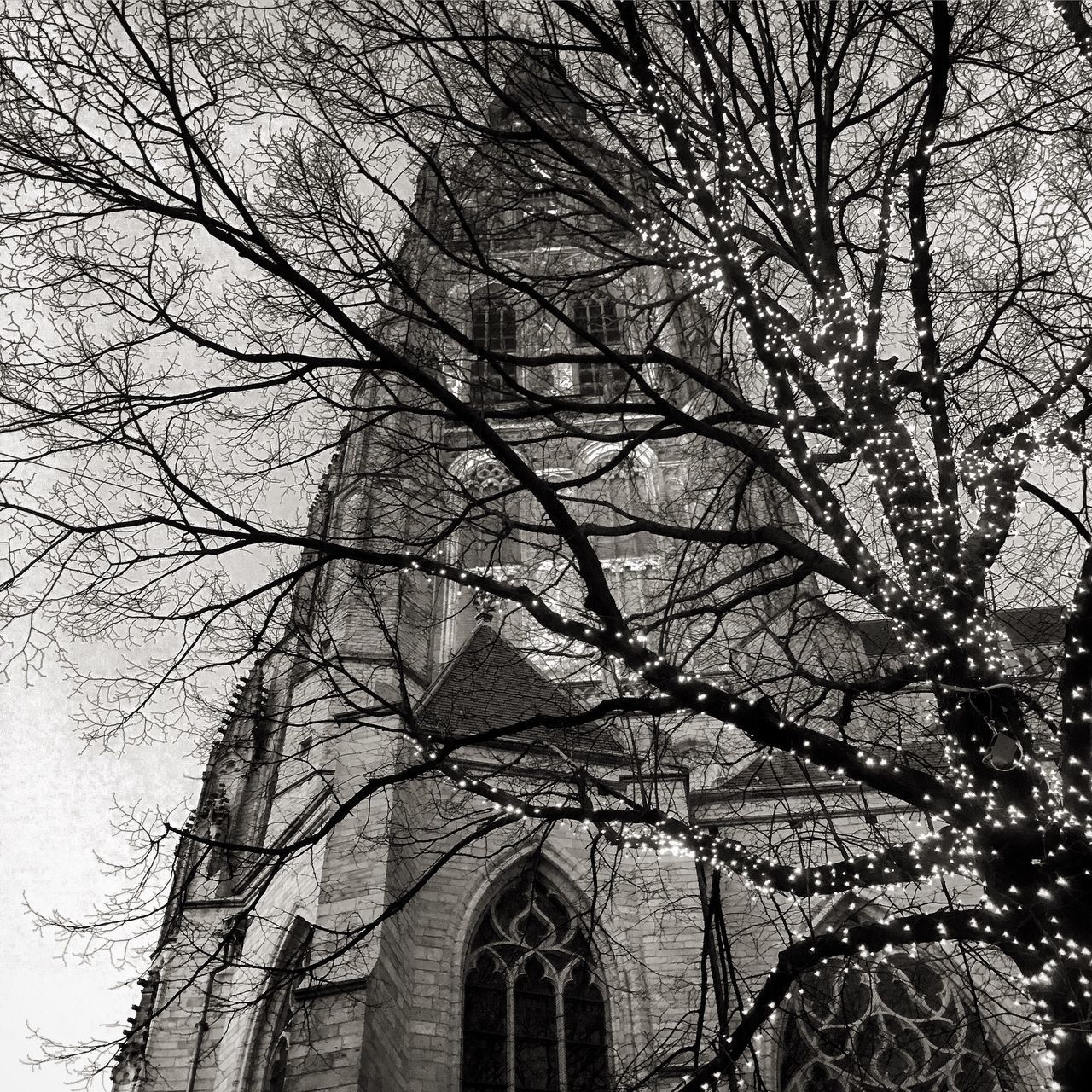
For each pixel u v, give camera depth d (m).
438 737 13.32
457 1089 22.25
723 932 13.98
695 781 30.20
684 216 16.39
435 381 13.10
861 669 15.10
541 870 25.80
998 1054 11.70
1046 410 14.13
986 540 13.27
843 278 14.90
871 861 12.02
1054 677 14.29
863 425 13.55
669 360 14.46
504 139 15.30
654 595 17.53
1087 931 10.54
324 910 23.70
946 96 14.07
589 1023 23.91
